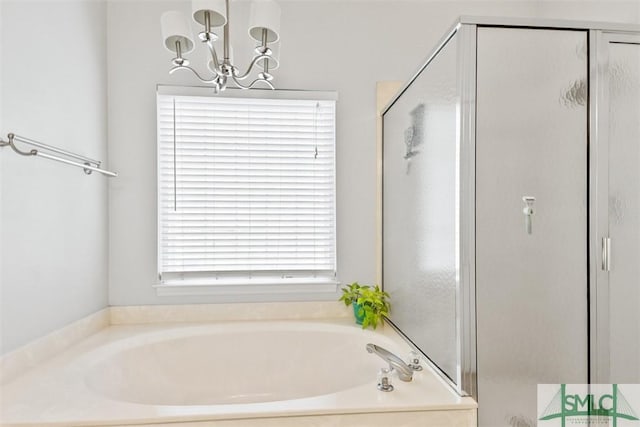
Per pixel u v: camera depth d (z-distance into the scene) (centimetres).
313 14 241
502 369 128
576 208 130
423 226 168
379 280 243
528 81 129
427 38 249
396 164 212
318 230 243
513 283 128
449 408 124
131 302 229
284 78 239
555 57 129
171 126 231
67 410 120
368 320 213
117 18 226
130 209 228
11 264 140
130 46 228
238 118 236
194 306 231
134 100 228
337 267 242
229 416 118
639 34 131
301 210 241
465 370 127
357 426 122
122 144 227
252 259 238
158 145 229
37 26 156
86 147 198
